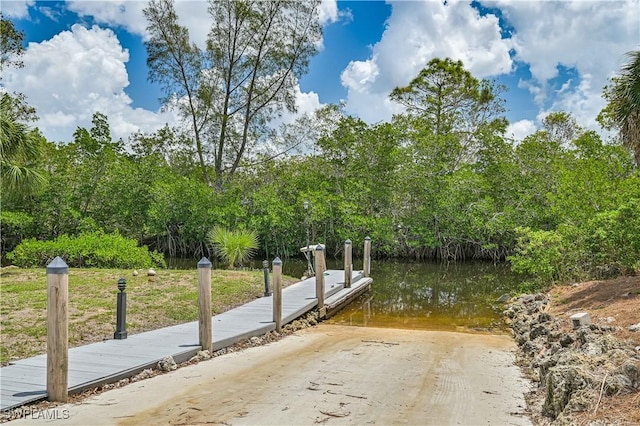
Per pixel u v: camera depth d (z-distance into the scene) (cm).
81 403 486
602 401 395
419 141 2445
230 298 1148
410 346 818
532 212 2178
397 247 2488
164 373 607
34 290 1091
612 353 491
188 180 2609
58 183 2469
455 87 2917
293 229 2547
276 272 911
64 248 1625
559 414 416
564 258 1332
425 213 2405
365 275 1672
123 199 2608
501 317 1188
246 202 2562
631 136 904
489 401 503
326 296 1266
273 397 504
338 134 2580
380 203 2539
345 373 612
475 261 2434
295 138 2673
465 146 2656
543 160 2355
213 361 677
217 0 2581
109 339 747
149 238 2814
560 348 629
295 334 930
